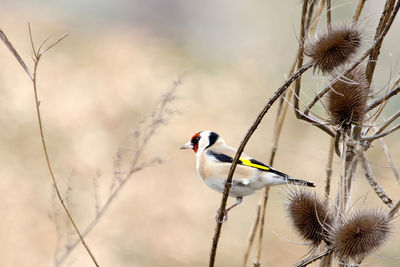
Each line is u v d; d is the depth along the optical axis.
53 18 26.91
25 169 14.97
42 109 18.14
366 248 3.65
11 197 13.66
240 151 4.21
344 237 3.69
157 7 32.47
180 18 32.47
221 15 31.69
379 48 3.98
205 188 15.55
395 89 4.07
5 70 20.11
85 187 14.62
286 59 23.95
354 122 4.08
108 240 12.86
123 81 21.14
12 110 17.73
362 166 4.08
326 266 3.96
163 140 17.36
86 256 12.16
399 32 6.98
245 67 24.30
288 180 4.57
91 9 30.77
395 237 3.71
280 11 25.42
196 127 18.69
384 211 3.81
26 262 11.70
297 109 4.24
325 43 3.89
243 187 6.51
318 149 5.02
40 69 20.77
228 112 20.09
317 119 4.21
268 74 23.62
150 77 21.86
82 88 20.08
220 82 22.48
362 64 4.18
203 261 12.85
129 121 18.53
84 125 17.91
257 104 20.98
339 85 4.09
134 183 15.16
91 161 16.00
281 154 13.59
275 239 12.94
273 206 13.69
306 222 3.98
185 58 25.03
